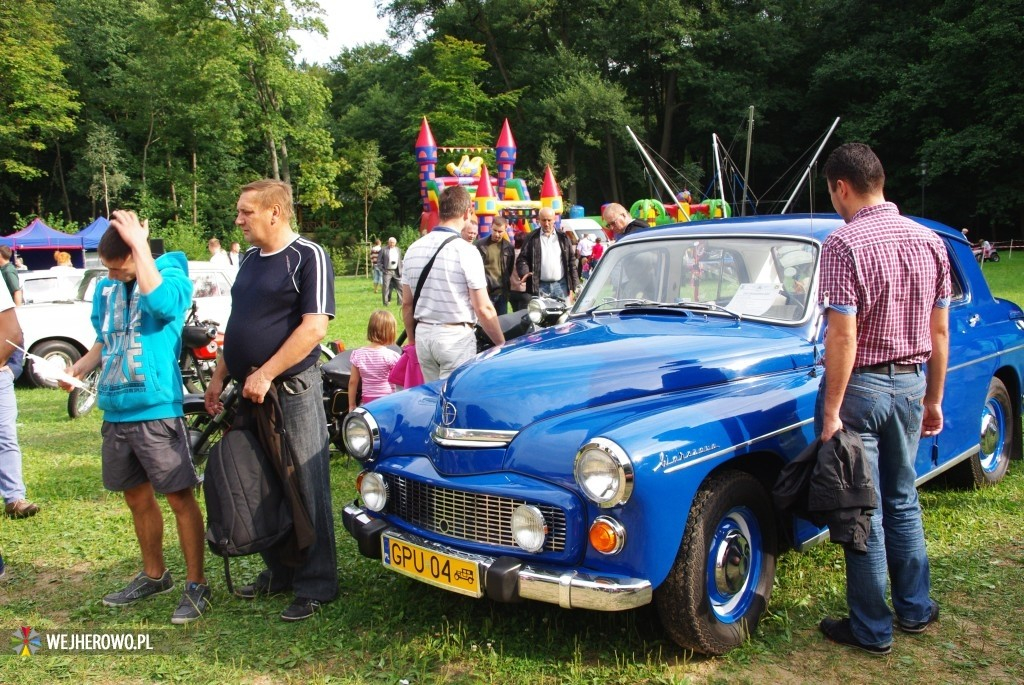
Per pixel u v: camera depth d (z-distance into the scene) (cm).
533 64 4462
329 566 393
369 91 5509
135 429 380
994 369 497
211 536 358
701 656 328
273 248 376
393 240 1944
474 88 4419
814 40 4494
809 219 441
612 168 4466
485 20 4588
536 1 4356
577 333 409
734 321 412
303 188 3559
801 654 332
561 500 305
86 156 4253
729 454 317
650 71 4659
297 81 3131
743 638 333
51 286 1171
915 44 4038
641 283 462
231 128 3928
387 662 338
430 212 1953
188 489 392
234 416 394
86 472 645
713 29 4369
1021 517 471
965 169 3816
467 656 338
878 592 325
